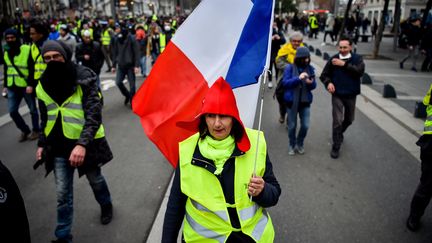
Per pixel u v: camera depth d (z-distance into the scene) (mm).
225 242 1945
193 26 2873
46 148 3242
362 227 3771
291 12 64625
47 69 3129
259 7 2611
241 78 2725
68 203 3287
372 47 22172
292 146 5703
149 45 15961
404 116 7488
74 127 3195
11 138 6816
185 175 1984
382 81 11391
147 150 6086
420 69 13867
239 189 1947
